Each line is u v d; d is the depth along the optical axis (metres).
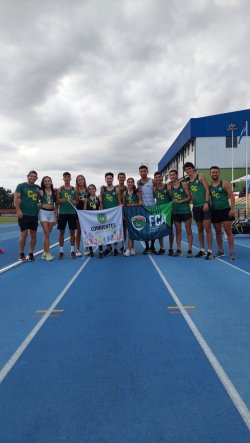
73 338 4.06
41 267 8.57
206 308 5.15
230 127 40.03
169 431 2.42
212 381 3.06
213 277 7.24
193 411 2.64
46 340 4.02
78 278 7.27
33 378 3.16
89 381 3.09
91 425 2.50
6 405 2.76
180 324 4.48
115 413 2.63
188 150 47.56
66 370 3.30
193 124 42.91
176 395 2.85
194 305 5.30
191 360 3.47
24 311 5.10
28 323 4.59
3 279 7.24
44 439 2.37
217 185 9.29
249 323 4.51
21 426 2.51
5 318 4.81
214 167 9.26
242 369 3.27
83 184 10.33
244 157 42.75
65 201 9.80
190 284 6.64
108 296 5.84
